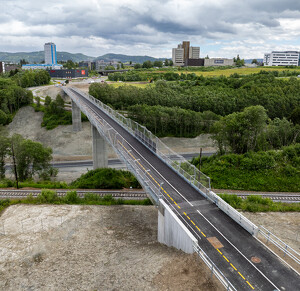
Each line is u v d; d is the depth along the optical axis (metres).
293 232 34.59
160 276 22.97
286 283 20.55
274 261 22.80
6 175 68.81
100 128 52.72
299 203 44.00
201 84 145.38
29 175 63.50
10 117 105.94
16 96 113.56
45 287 24.28
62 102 108.75
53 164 77.44
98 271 25.86
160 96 117.31
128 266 25.80
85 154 84.88
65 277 25.42
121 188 51.41
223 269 21.75
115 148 43.31
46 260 28.14
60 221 36.25
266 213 39.88
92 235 32.91
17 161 60.28
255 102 112.25
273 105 110.25
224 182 53.50
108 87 122.31
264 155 58.59
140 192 48.50
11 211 39.22
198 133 98.31
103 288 23.31
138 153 44.53
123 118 59.22
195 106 113.56
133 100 115.44
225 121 72.44
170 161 39.66
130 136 53.41
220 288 20.41
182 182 35.56
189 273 22.33
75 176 68.69
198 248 23.08
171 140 94.81
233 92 122.75
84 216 37.94
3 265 27.48
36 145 61.31
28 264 27.58
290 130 79.56
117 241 31.45
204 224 27.36
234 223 27.81
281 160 59.00
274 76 155.00
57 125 101.31
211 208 30.28
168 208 27.84
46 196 42.91
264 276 21.16
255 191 50.69
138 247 29.67
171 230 27.52
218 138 72.56
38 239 31.94
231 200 42.62
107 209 40.50
